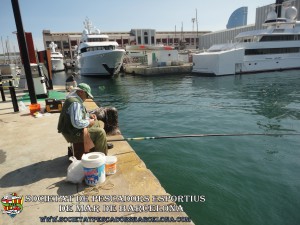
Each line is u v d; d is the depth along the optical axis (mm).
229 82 25297
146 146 7250
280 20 33312
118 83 28172
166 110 12930
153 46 39719
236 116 11109
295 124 9664
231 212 4141
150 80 30266
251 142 7523
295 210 4223
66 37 72688
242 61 31594
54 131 5297
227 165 5945
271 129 9031
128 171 3443
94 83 28703
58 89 13266
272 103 14070
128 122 10531
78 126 3309
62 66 58906
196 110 12680
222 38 62469
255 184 5070
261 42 31875
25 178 3275
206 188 4891
